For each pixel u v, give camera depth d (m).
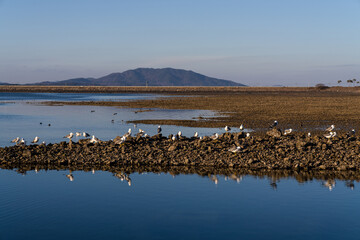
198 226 18.45
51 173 28.25
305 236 17.45
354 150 32.03
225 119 59.81
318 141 35.19
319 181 25.69
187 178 26.55
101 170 29.08
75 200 22.09
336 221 19.08
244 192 23.41
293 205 21.20
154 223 18.81
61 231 17.97
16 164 31.08
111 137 43.97
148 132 47.25
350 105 86.19
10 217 19.59
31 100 121.88
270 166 28.72
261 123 54.38
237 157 30.64
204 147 33.12
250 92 194.62
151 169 29.19
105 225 18.61
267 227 18.38
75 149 34.19
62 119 62.94
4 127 52.81
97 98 134.88
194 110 77.50
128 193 23.27
